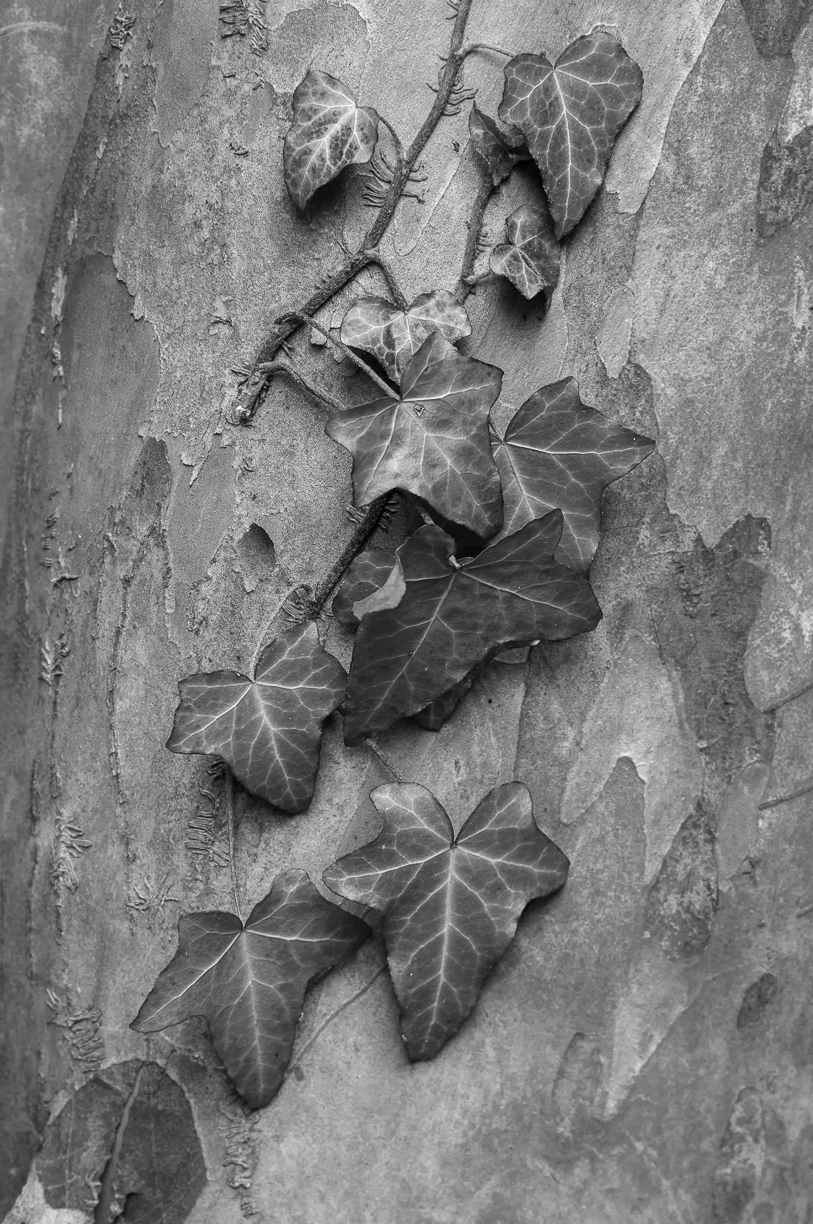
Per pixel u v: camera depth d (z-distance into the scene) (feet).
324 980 2.13
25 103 2.39
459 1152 2.13
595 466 2.11
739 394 2.15
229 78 2.20
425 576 2.06
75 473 2.29
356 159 2.14
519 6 2.16
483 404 2.08
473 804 2.14
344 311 2.17
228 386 2.19
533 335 2.16
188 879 2.17
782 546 2.15
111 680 2.23
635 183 2.15
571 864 2.14
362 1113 2.13
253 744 2.12
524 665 2.14
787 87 2.15
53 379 2.33
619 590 2.14
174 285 2.22
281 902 2.11
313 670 2.12
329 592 2.15
